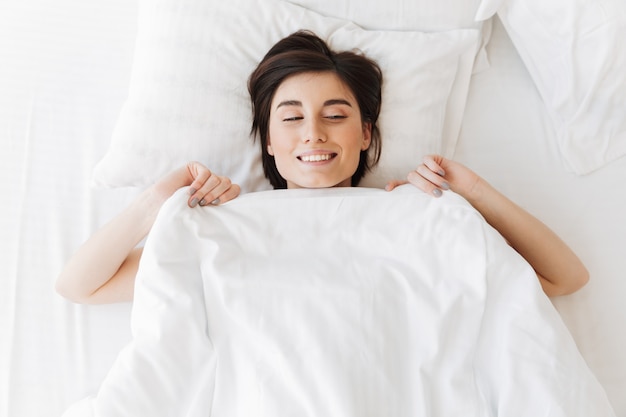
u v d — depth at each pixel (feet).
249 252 3.54
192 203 3.57
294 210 3.62
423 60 4.26
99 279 3.76
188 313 3.36
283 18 4.21
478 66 4.68
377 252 3.59
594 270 4.21
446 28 4.42
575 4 4.02
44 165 4.34
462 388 3.30
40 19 4.62
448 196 3.66
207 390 3.38
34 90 4.48
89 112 4.48
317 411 3.15
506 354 3.33
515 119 4.62
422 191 3.76
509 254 3.49
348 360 3.24
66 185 4.31
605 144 4.44
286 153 3.84
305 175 3.80
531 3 4.23
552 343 3.34
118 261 3.77
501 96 4.66
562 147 4.50
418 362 3.32
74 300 3.89
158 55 4.09
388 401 3.22
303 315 3.32
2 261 4.12
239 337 3.40
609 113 4.38
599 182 4.44
